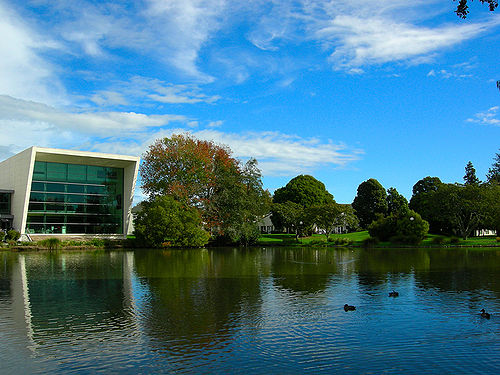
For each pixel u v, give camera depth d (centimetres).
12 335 1233
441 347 1118
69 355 1066
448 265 3084
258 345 1137
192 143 6269
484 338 1192
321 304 1631
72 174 6731
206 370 966
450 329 1279
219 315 1456
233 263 3378
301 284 2145
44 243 5453
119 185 7112
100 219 6894
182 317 1432
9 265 3256
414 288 1992
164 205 5841
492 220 6178
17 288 2058
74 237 6500
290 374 943
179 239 5881
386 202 10056
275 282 2219
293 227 8400
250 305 1617
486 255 4138
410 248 5594
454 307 1567
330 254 4484
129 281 2288
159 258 3988
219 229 6169
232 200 6041
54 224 6538
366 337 1203
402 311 1508
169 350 1100
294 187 9550
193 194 6106
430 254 4362
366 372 955
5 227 6506
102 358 1044
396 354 1068
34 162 6303
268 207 6912
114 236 6912
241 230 5988
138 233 5922
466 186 6328
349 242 6228
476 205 6081
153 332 1255
